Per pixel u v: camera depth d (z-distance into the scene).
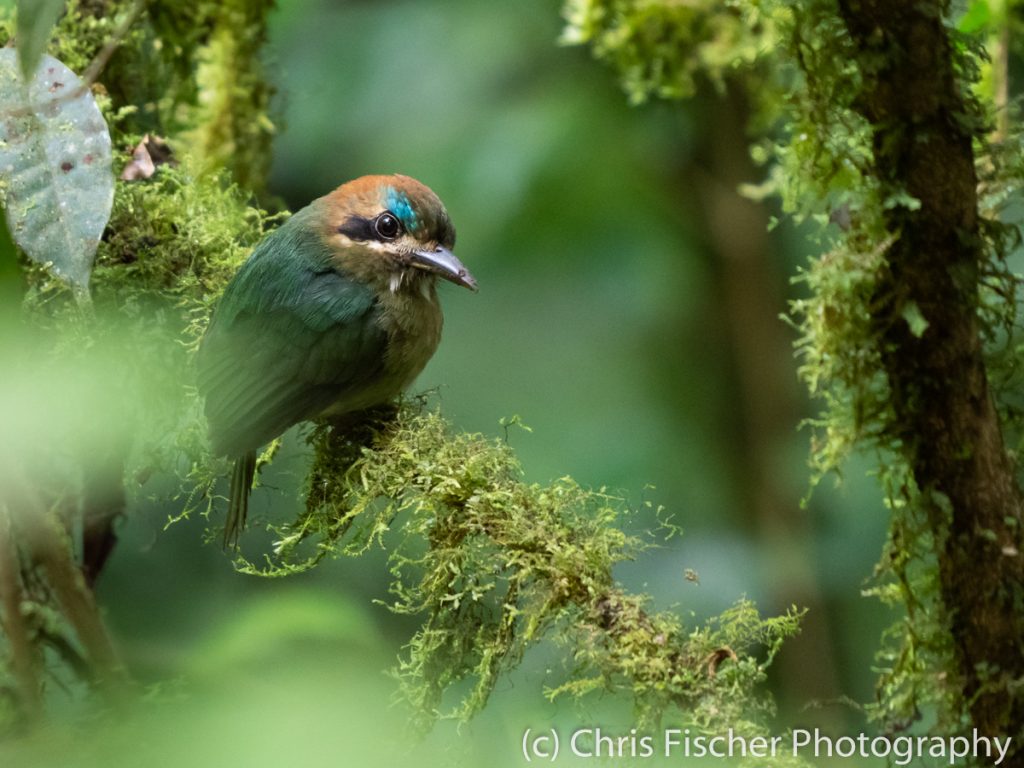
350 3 12.80
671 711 5.30
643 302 12.59
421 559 6.07
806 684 11.45
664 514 12.02
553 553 5.63
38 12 4.65
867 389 6.25
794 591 11.54
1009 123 7.02
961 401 6.01
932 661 6.29
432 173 12.05
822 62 5.99
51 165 6.23
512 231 12.09
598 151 12.01
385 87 12.40
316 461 7.34
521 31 12.44
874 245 5.98
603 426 12.47
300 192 12.67
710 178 12.80
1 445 2.55
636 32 9.45
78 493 6.97
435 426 6.67
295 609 5.79
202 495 7.61
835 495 11.96
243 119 8.84
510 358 12.66
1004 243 6.16
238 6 8.67
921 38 5.64
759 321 12.79
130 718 3.03
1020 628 5.96
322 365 7.63
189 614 9.96
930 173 5.80
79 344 6.50
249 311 7.52
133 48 8.34
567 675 5.87
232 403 7.25
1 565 5.11
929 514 6.13
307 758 2.39
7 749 3.02
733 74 9.70
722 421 12.79
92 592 7.26
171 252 7.48
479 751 5.76
